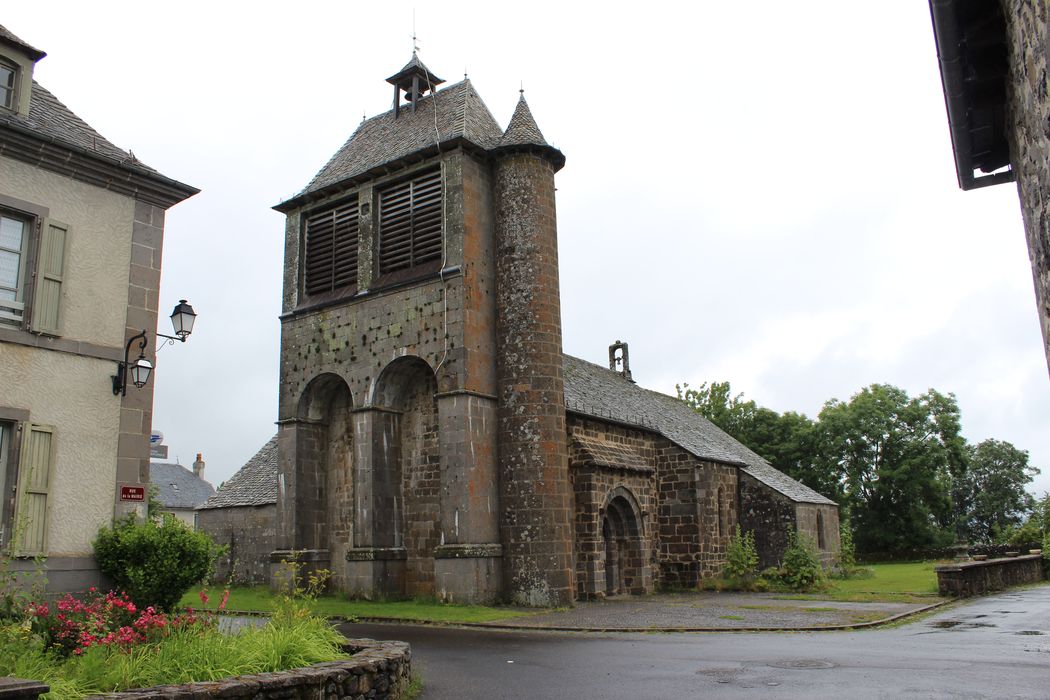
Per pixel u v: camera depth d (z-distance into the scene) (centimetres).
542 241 2666
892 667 1294
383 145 3034
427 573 2619
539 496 2478
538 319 2600
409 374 2769
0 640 933
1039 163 691
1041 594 2834
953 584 2716
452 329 2566
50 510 1308
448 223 2644
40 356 1340
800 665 1330
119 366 1435
